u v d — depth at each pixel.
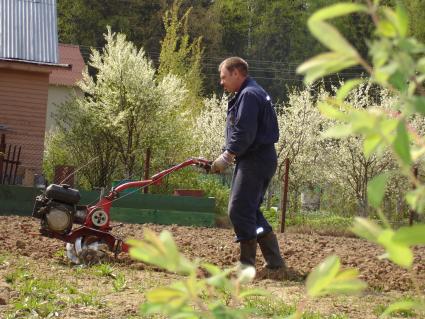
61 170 17.75
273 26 58.78
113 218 14.92
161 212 15.00
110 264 8.70
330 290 1.40
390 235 1.29
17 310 6.24
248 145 8.02
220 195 21.30
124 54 21.64
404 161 1.32
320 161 23.23
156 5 57.56
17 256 9.01
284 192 15.90
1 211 14.69
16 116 22.05
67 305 6.51
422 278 8.89
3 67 21.38
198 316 1.48
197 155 22.30
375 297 7.53
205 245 11.06
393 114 1.40
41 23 22.88
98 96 22.06
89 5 56.53
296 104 24.08
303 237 13.82
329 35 1.29
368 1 1.30
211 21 58.84
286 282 8.34
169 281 7.93
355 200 22.81
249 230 8.23
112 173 21.62
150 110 21.41
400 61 1.28
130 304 6.65
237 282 1.57
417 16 37.56
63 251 9.24
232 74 8.15
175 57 32.09
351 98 24.06
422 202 1.34
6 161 18.33
